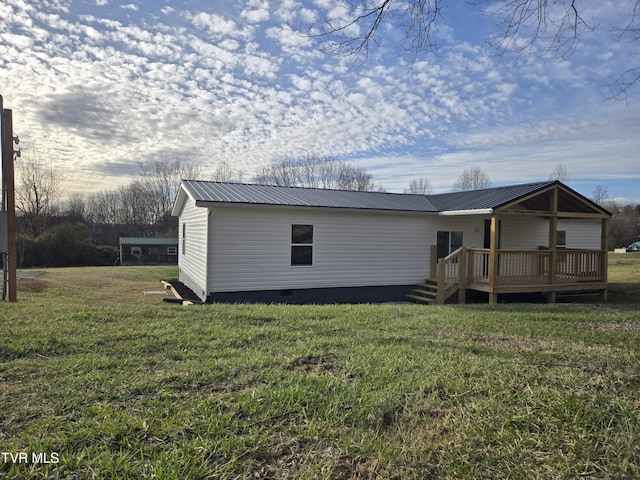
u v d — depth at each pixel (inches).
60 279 581.0
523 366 155.0
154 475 84.2
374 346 181.2
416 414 116.6
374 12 191.0
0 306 264.4
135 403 116.6
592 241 640.4
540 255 477.1
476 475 90.5
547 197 502.9
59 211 1600.6
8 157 323.9
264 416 110.9
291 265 448.1
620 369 153.3
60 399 117.8
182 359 159.0
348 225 477.4
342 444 100.1
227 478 85.7
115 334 189.8
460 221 535.5
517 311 308.0
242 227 423.5
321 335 202.2
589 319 266.1
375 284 493.0
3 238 322.3
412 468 92.5
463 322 245.3
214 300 412.8
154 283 629.0
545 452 99.4
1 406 112.5
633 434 105.4
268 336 197.6
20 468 85.3
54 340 177.6
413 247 514.6
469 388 133.6
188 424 104.6
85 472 85.0
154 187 1718.8
